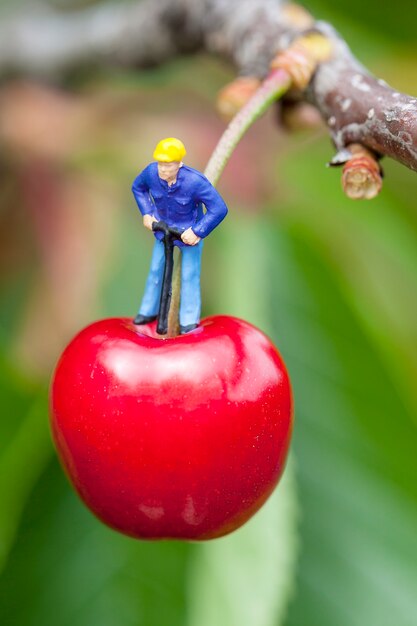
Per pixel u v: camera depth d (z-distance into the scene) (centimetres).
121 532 20
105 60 26
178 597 23
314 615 24
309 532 24
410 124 19
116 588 23
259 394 19
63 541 24
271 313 24
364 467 24
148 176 19
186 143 26
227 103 21
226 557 22
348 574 24
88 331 20
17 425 24
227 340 19
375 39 27
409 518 24
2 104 26
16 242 26
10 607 23
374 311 25
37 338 25
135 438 19
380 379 24
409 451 24
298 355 24
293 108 21
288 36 21
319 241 25
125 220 25
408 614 24
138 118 26
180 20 24
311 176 26
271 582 21
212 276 25
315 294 24
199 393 19
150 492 19
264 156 26
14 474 23
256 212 25
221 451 19
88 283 25
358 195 19
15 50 26
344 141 19
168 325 19
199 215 19
